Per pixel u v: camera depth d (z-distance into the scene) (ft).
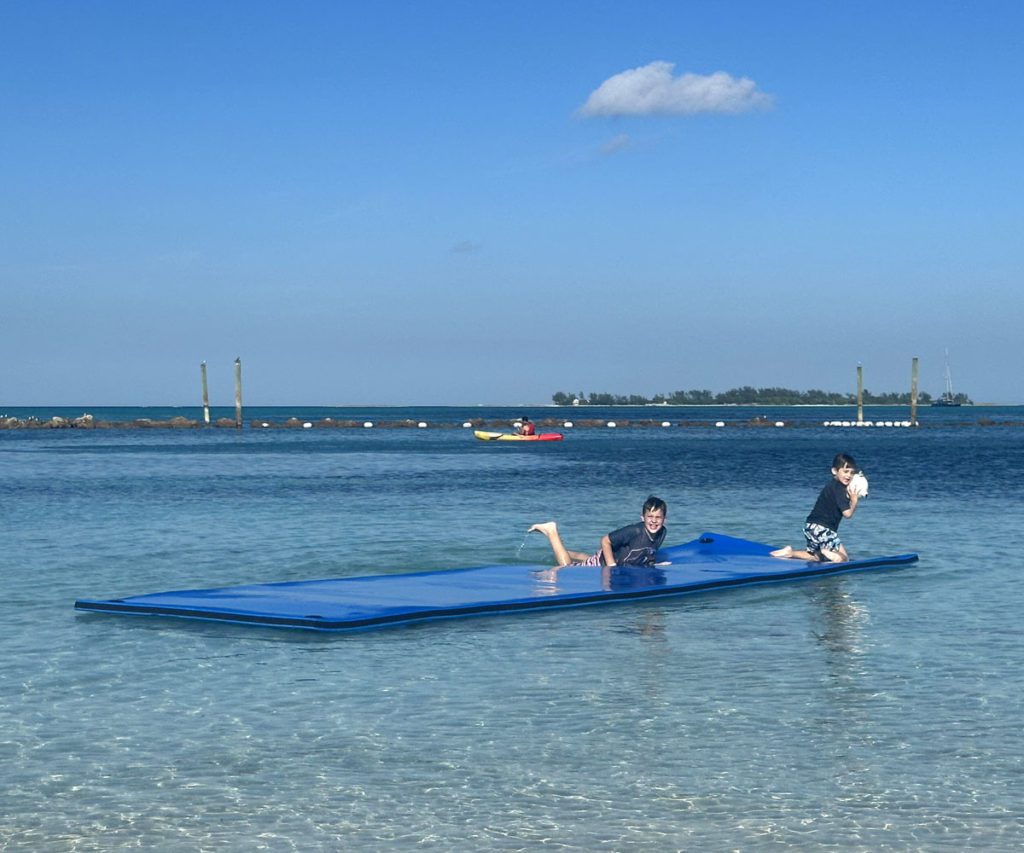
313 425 409.49
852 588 49.34
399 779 23.17
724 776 23.24
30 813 21.34
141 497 104.01
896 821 20.74
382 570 56.70
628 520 82.02
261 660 34.55
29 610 43.75
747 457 186.91
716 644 36.78
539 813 21.24
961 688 30.45
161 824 20.77
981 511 86.63
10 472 147.54
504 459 183.62
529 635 38.63
